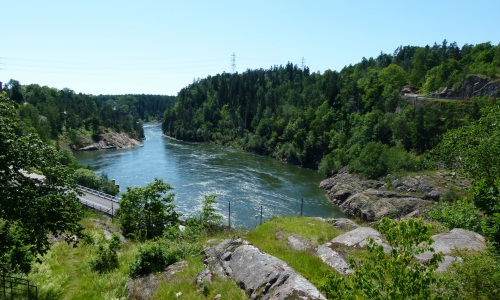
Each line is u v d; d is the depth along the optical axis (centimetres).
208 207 2420
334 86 10281
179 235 1705
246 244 1257
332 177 6269
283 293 871
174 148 10769
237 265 1121
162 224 2512
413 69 10731
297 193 5525
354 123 8531
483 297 593
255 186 5791
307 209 4738
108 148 11188
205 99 15462
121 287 1214
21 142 1023
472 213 1403
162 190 2558
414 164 5441
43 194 1038
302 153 8294
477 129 1608
